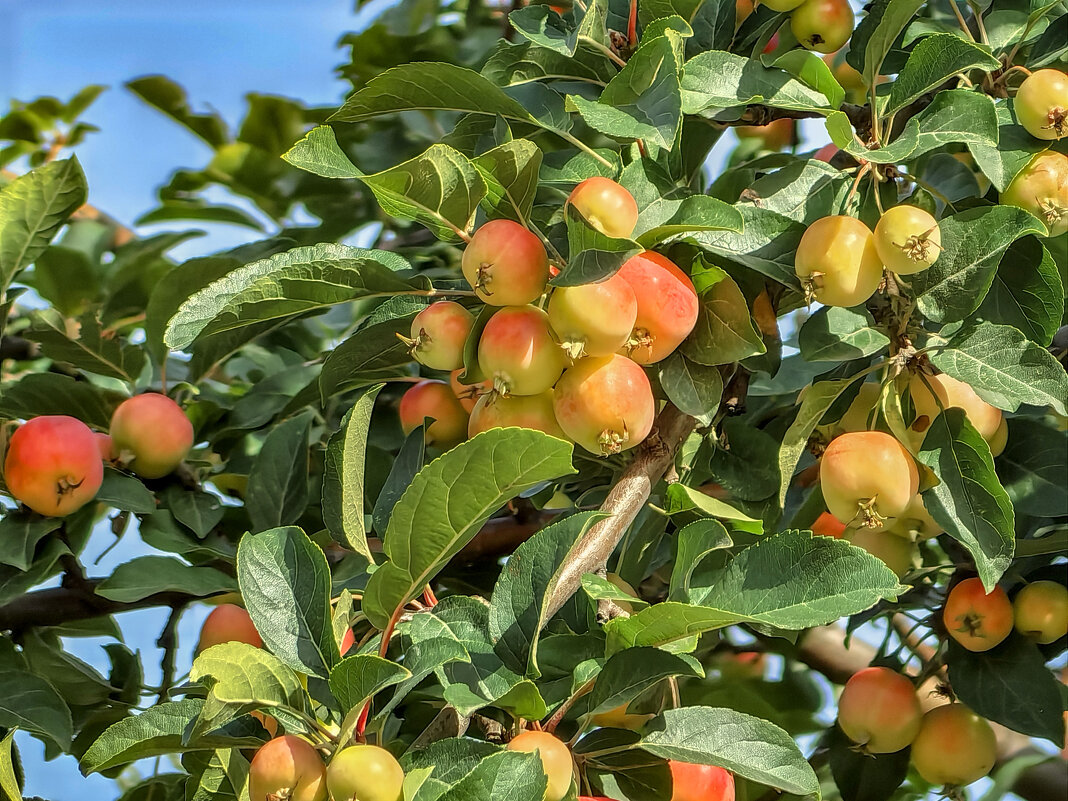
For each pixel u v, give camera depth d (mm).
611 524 1771
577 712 1679
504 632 1563
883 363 1990
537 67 2158
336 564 2402
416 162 1639
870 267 1774
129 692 2447
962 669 2232
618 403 1620
